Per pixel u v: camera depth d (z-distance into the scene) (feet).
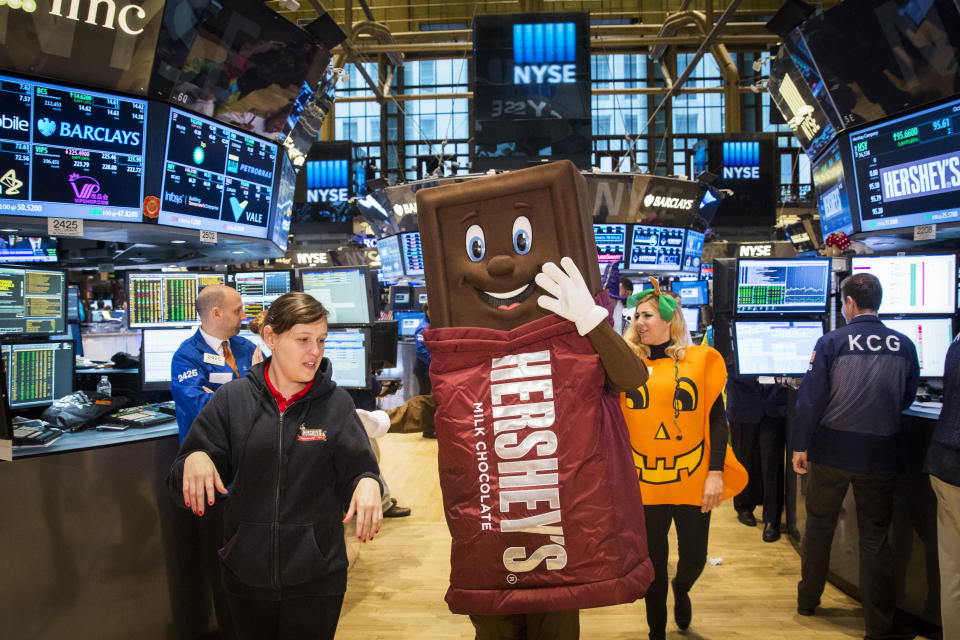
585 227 4.65
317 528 5.15
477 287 4.74
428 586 10.39
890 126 12.32
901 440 8.05
